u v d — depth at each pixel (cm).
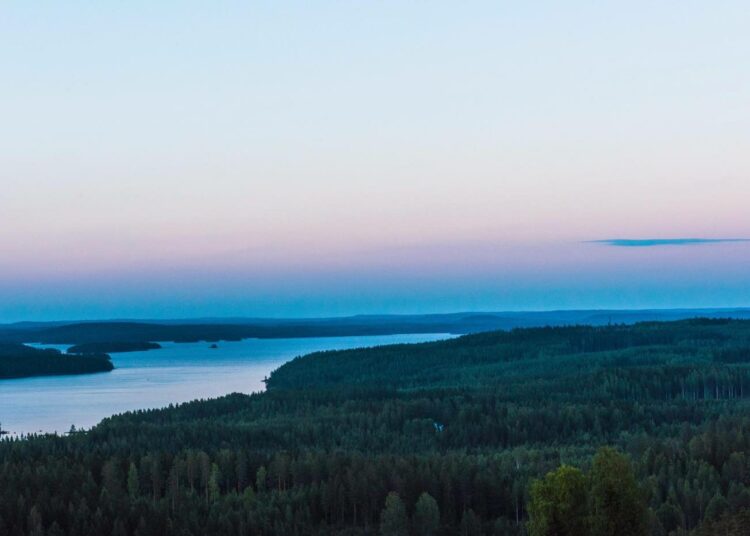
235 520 13500
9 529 13025
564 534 10162
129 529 13262
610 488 10025
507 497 14338
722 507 12162
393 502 13088
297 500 14388
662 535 11594
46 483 14700
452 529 13562
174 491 14675
